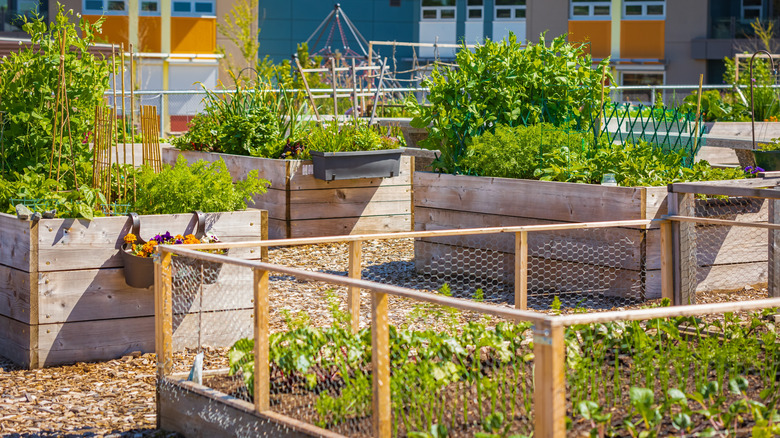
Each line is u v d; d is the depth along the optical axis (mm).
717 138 10523
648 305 6383
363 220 9516
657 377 4457
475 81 8102
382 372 3414
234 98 10633
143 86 22406
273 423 3684
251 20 22438
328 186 9281
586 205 6953
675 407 3934
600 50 28672
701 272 7059
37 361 5215
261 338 3744
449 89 8203
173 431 4227
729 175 7648
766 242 7324
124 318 5418
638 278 6691
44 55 6227
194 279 5438
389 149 9406
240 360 4168
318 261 8344
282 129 10398
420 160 11016
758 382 4387
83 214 5254
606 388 4242
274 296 6727
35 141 6113
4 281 5387
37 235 5152
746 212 7207
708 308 3328
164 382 4270
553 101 8289
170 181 5789
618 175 7262
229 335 5656
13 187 5781
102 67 6438
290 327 4469
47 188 5793
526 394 3814
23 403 4590
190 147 10797
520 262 5484
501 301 6758
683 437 3426
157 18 22578
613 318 3105
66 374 5102
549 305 6637
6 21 21625
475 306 3119
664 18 28188
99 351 5363
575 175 7316
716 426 3621
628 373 4531
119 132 11008
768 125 14320
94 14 22266
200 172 6055
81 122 6301
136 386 4887
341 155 9055
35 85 6098
